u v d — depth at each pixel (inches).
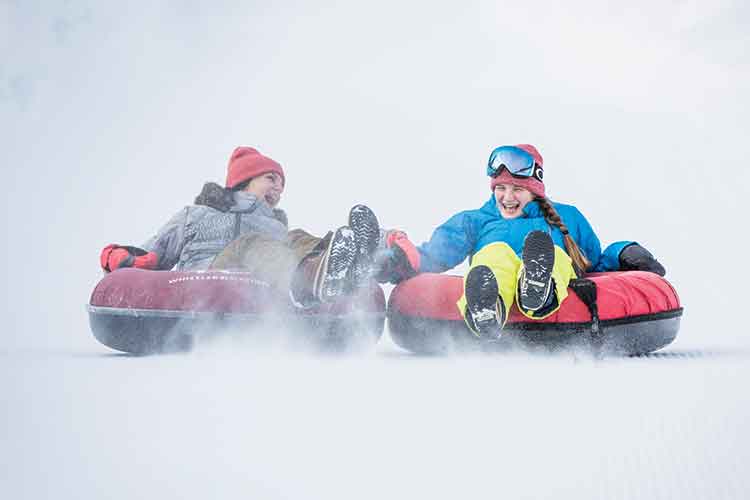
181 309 557.6
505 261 520.1
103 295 575.2
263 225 677.3
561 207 663.8
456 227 641.6
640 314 562.9
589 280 552.1
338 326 575.2
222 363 509.0
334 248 496.7
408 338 601.3
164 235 660.7
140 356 577.0
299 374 454.0
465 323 568.1
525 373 458.6
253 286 569.0
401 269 615.5
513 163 618.5
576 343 545.6
